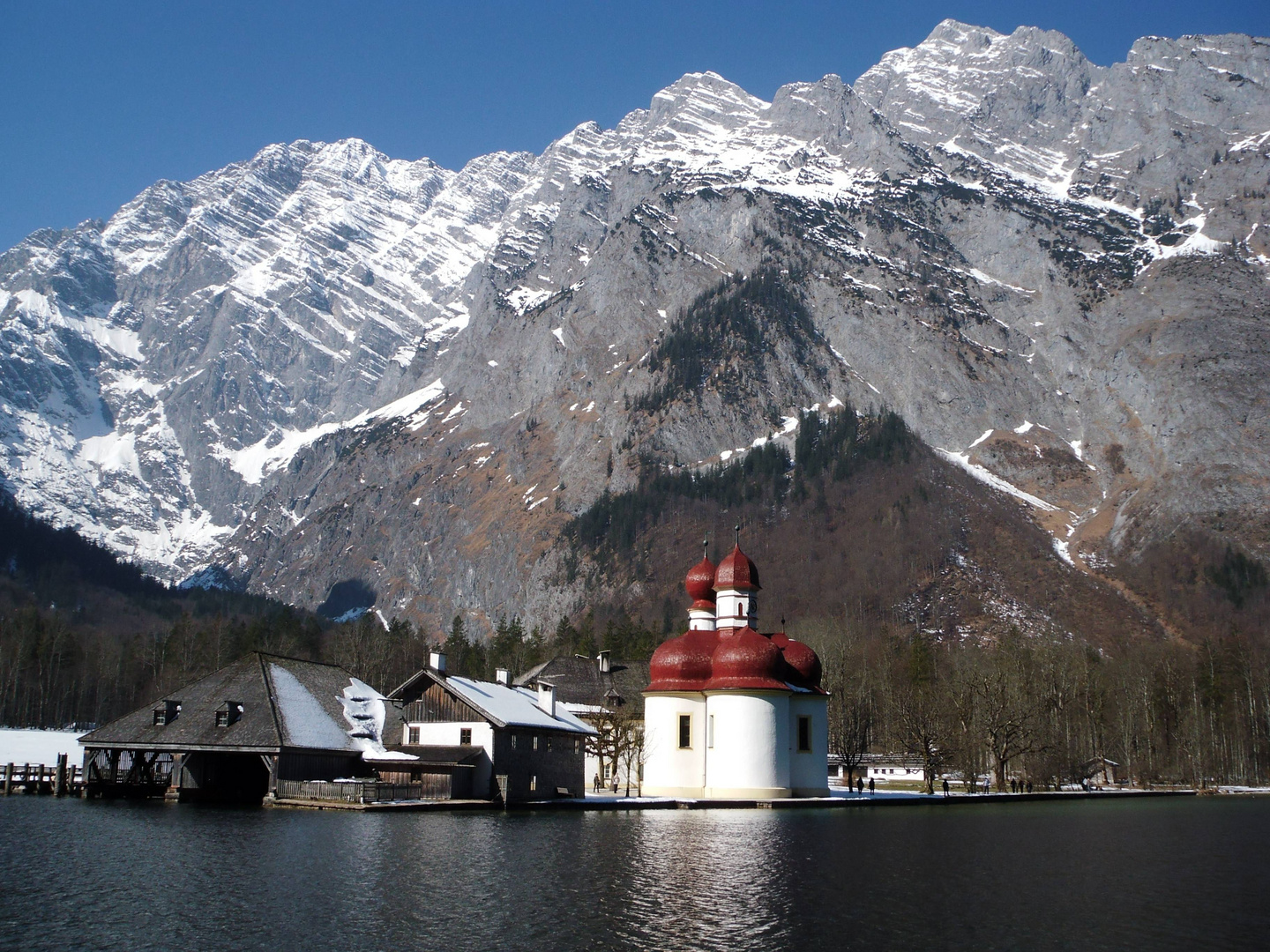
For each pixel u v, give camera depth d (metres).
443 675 107.38
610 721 126.69
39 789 108.62
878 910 56.16
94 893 55.91
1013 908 57.53
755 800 111.31
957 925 53.25
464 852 70.50
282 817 87.12
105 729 101.94
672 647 119.38
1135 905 58.97
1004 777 148.12
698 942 48.91
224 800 102.19
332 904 54.12
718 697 115.56
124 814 88.75
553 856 69.69
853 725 167.25
